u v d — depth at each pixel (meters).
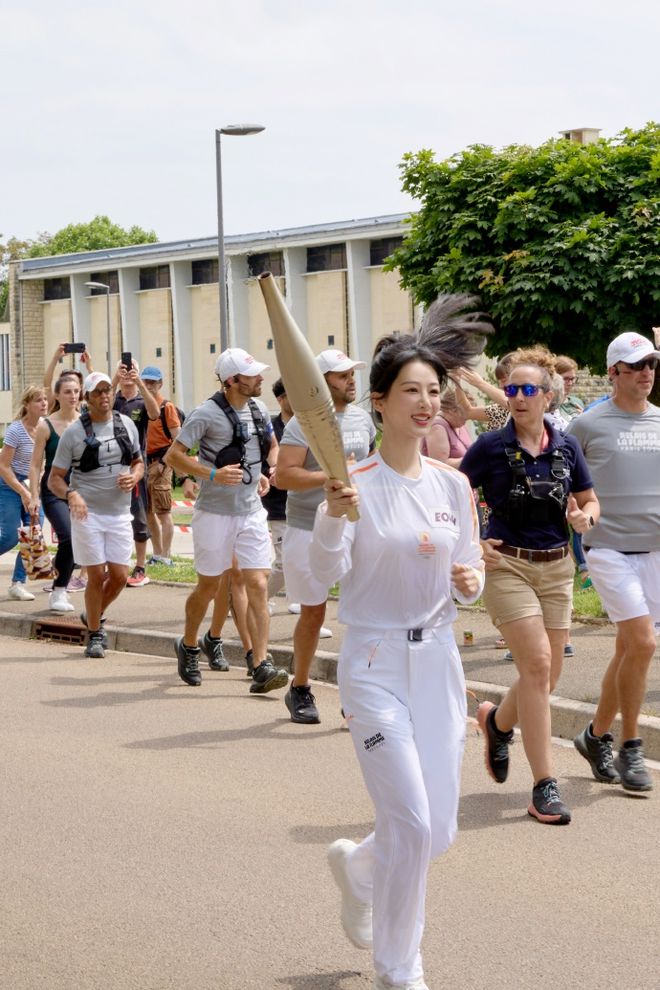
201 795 6.96
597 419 7.03
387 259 22.66
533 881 5.65
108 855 5.98
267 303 3.98
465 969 4.73
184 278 55.84
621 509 6.96
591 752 7.26
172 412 16.22
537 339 20.94
